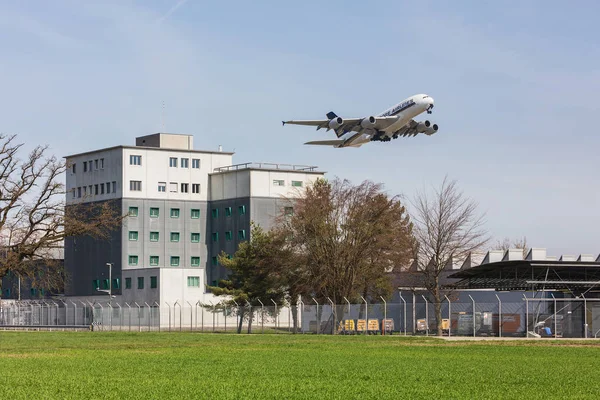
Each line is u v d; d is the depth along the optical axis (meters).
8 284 168.00
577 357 51.41
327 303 104.50
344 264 102.94
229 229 156.12
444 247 99.25
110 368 42.72
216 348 62.31
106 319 120.75
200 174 159.88
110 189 155.38
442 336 80.94
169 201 156.88
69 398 30.05
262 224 152.50
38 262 90.31
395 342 70.50
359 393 31.72
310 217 104.56
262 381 36.03
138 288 141.38
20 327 124.88
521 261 81.69
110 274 142.62
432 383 35.38
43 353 56.22
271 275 105.31
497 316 81.19
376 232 105.00
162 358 50.47
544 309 82.56
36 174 89.00
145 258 153.75
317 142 113.50
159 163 156.75
